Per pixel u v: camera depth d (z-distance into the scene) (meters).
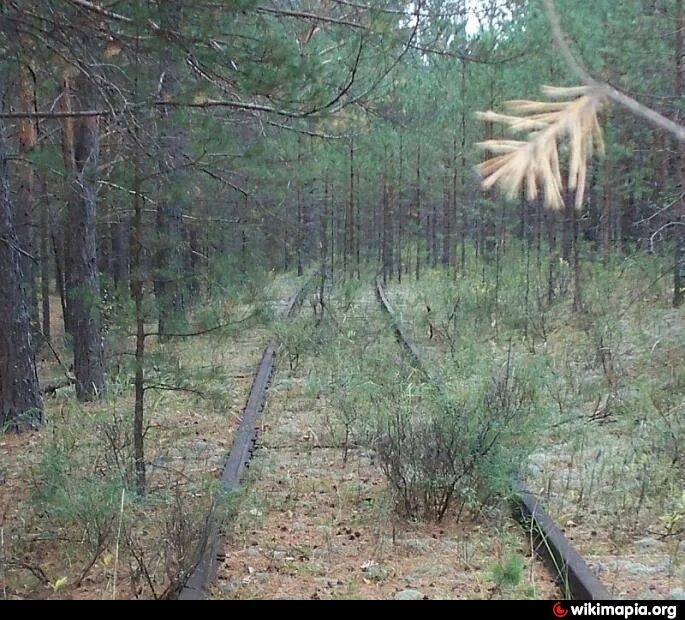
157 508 6.81
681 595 4.94
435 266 32.66
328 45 10.51
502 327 15.13
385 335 14.80
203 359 11.69
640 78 14.14
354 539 6.11
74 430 9.31
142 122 7.06
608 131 13.37
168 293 7.33
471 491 6.33
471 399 7.30
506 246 21.84
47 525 6.43
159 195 7.23
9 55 6.91
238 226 14.84
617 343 11.77
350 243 31.69
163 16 6.15
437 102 20.03
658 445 7.76
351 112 9.12
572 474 7.34
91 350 11.46
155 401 9.95
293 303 19.81
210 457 8.32
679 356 11.16
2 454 8.90
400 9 8.58
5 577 5.56
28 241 17.77
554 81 14.38
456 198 30.53
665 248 15.95
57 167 9.38
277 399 10.79
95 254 11.66
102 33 6.60
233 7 6.33
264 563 5.71
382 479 7.46
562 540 5.48
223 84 7.49
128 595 5.25
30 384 10.16
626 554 5.70
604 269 16.56
